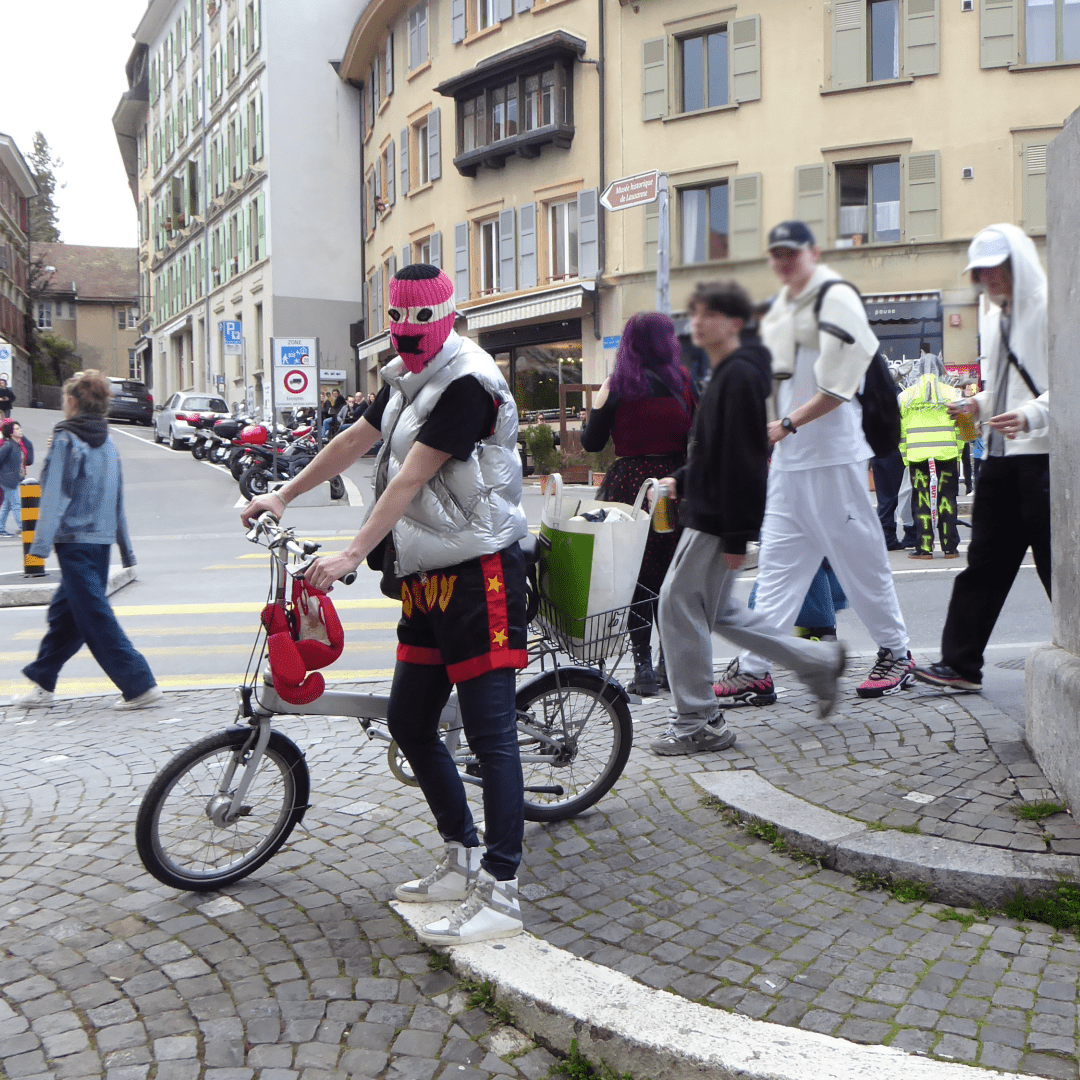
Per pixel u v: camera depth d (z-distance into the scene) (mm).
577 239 25531
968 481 14312
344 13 38562
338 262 39125
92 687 6516
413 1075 2527
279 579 3324
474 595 3055
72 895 3426
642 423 5016
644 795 3994
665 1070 2441
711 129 22062
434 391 2961
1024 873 3018
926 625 7348
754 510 3576
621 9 23703
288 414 31750
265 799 3543
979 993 2637
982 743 4004
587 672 3820
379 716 3543
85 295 82625
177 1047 2609
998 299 4234
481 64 26500
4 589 9844
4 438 16094
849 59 20781
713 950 2918
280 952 3041
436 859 3611
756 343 3271
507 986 2727
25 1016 2746
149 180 62812
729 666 5039
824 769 3967
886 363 4418
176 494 20047
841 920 3037
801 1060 2363
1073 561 3568
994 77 19875
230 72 42625
